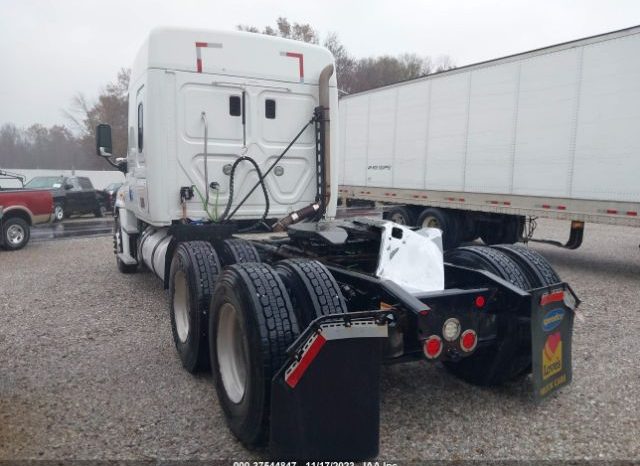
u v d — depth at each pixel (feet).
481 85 35.37
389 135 44.37
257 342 9.72
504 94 33.81
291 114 20.10
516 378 13.43
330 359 9.04
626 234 52.21
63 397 12.76
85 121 166.40
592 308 21.81
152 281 26.81
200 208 18.84
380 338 9.37
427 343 10.89
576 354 15.94
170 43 17.95
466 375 13.58
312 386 9.00
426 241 12.64
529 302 11.77
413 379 13.97
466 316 11.56
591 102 28.84
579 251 40.06
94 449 10.36
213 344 11.71
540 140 31.73
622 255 37.91
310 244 15.03
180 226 16.70
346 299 12.51
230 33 18.84
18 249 41.19
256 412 9.75
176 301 15.24
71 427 11.26
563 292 11.68
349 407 9.20
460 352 11.41
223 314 11.29
